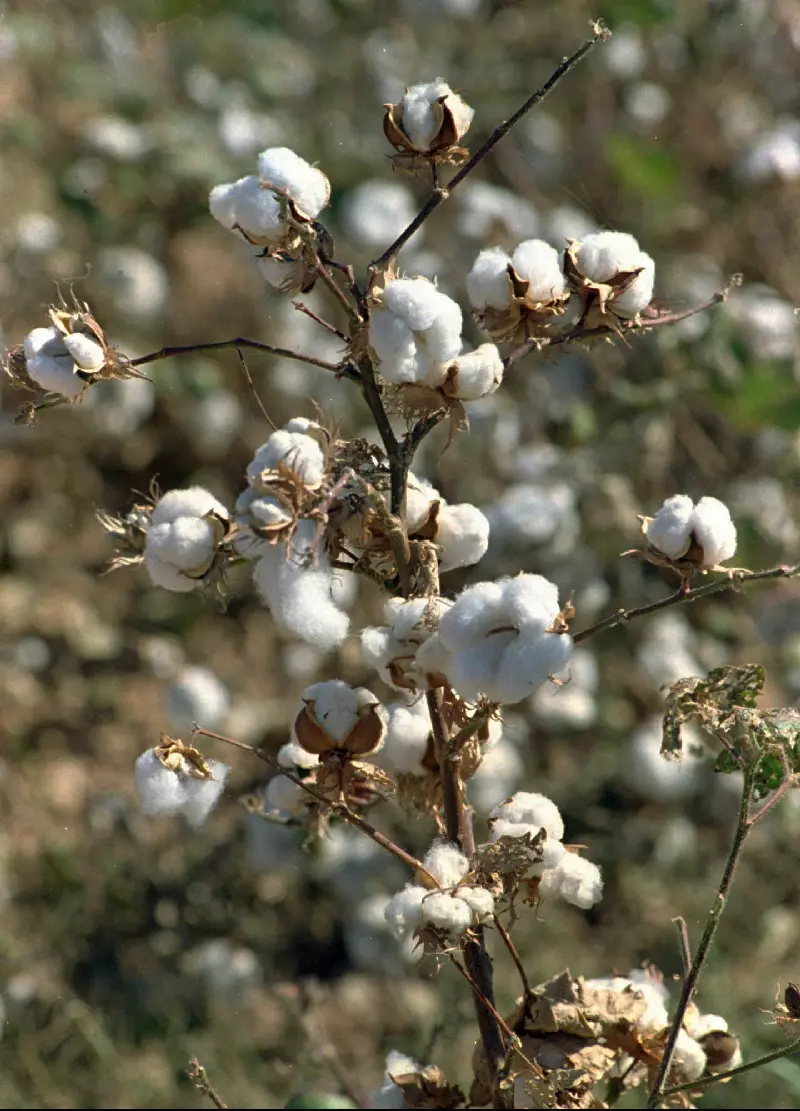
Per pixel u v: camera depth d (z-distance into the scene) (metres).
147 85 8.20
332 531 2.42
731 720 2.60
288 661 6.55
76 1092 5.05
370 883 5.63
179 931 5.64
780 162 7.33
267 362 7.57
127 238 7.65
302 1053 4.94
